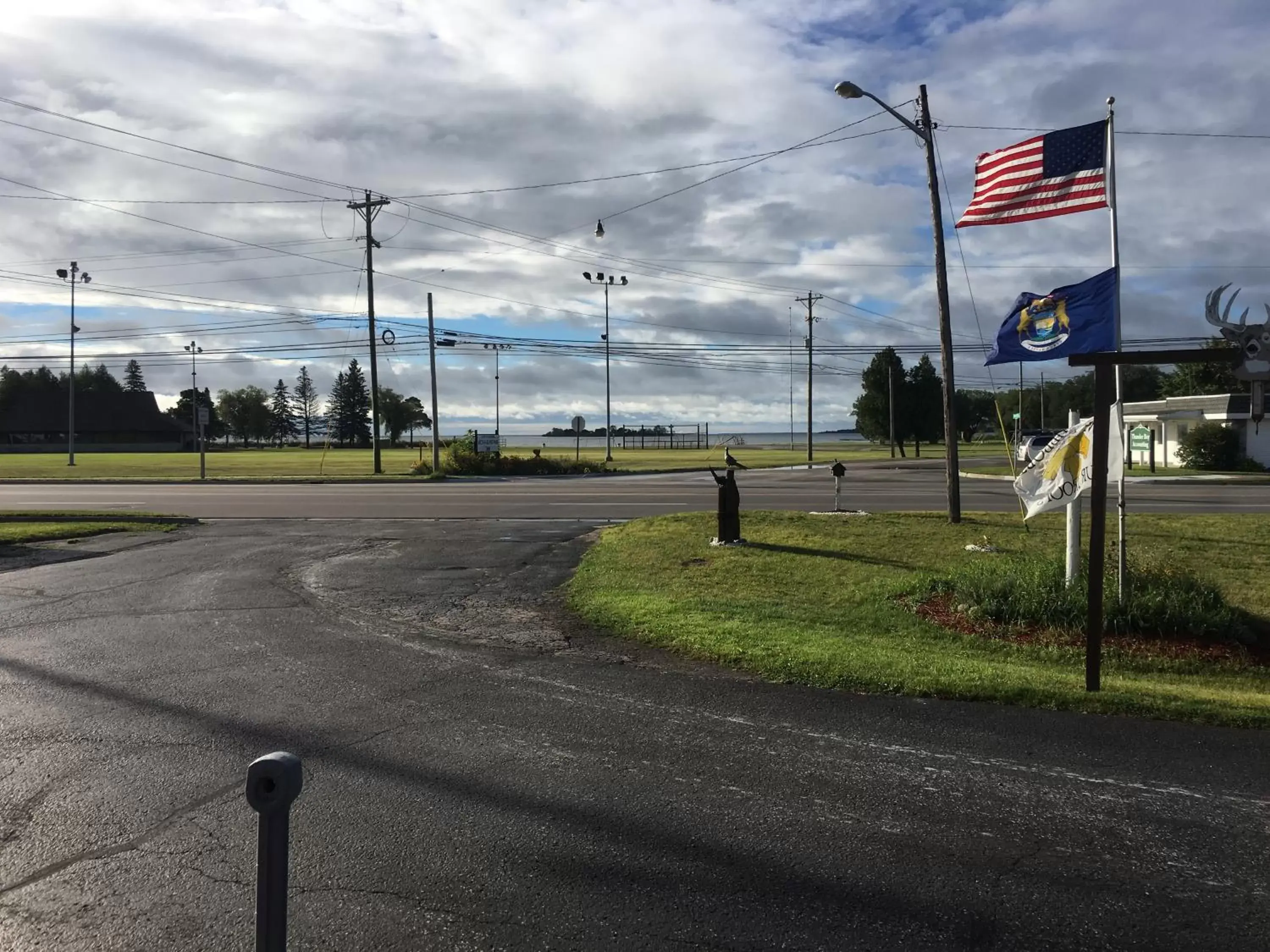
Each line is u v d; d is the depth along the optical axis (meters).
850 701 6.54
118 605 10.46
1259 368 7.05
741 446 87.25
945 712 6.27
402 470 46.59
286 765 2.59
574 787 4.92
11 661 7.81
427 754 5.45
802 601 10.78
